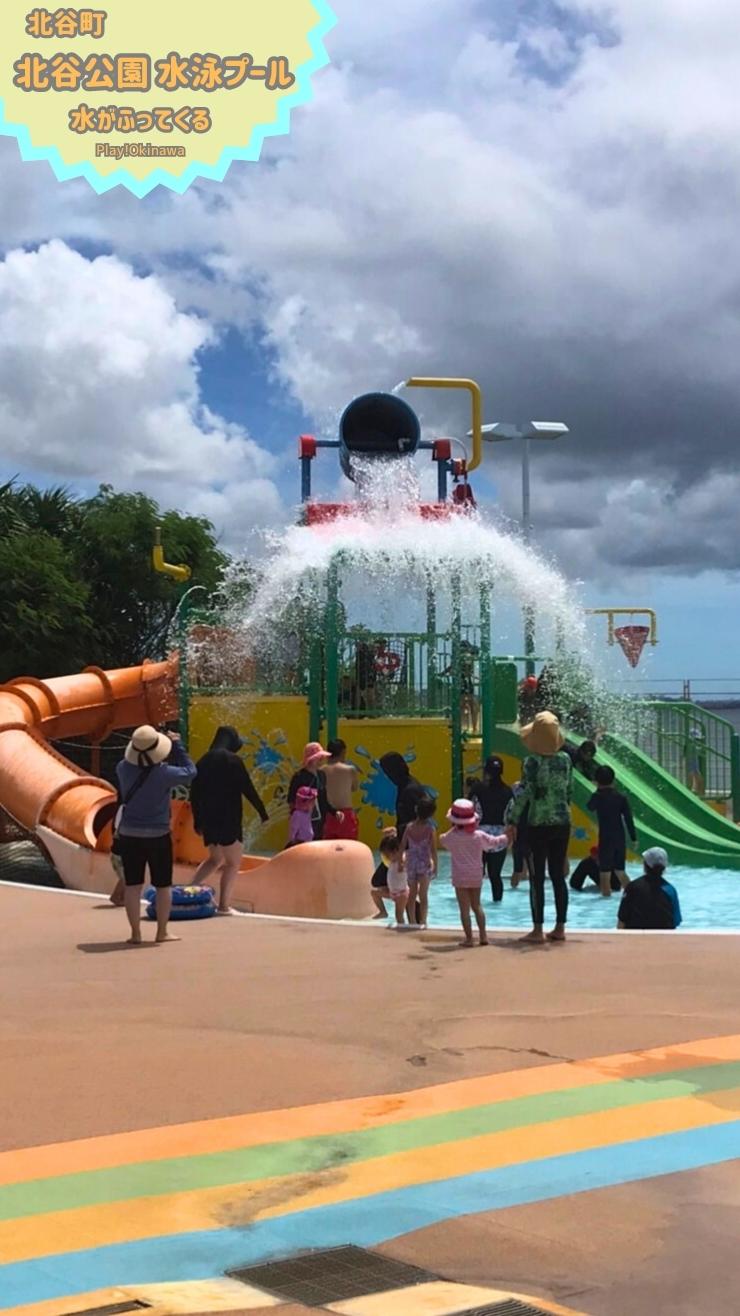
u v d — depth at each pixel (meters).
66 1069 10.91
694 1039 11.45
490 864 20.89
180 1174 8.70
